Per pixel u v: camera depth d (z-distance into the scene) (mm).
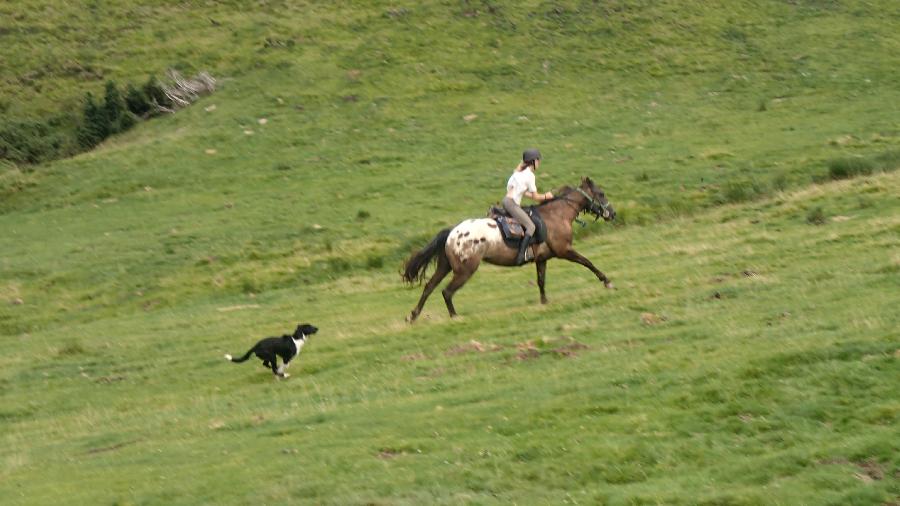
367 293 28875
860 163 35906
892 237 24734
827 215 29609
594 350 18047
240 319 27375
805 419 13477
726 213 32875
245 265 34250
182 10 66312
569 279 26516
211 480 13727
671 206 35250
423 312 24734
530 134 48219
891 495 11414
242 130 50594
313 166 46031
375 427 15133
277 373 19922
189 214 41250
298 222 38781
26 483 14961
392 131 49719
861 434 12812
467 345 19516
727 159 41125
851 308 18047
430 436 14484
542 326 20641
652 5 64188
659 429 13750
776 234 27953
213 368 22234
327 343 21938
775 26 61469
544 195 22172
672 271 25234
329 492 12859
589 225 33656
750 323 18250
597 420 14258
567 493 12328
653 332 18703
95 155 49656
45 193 45812
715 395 14516
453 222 36906
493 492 12586
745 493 11719
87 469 15234
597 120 49625
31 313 31938
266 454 14539
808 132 44375
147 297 32406
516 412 14961
